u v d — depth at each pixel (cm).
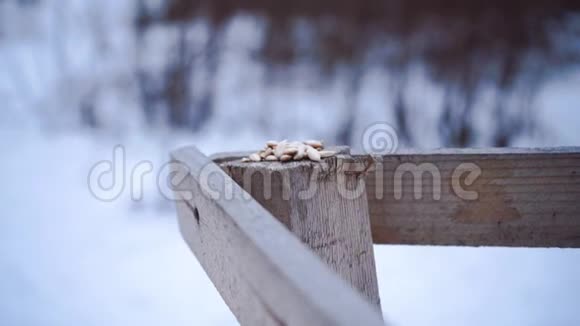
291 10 483
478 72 441
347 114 421
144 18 487
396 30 473
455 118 411
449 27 464
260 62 471
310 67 463
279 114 429
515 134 394
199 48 473
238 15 486
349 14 480
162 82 455
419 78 443
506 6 461
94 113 433
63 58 475
